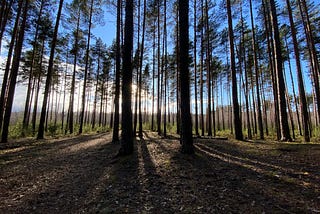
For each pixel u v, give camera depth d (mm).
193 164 5742
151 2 15734
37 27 17359
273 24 10875
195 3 15859
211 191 3984
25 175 5770
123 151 7184
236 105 11523
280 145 8523
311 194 3604
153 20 17594
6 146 10672
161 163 5992
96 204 3768
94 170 6004
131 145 7309
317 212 3020
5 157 8086
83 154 8641
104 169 5973
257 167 5383
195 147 8695
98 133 21375
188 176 4859
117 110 11859
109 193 4227
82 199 4047
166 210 3342
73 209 3633
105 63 29484
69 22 19719
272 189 3914
